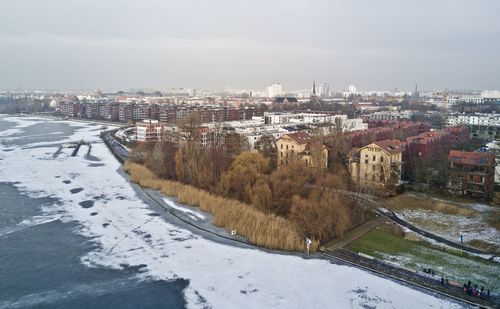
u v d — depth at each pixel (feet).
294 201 378.53
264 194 415.44
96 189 534.37
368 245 336.49
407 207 431.02
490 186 453.58
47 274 292.81
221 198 445.37
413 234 355.56
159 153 606.96
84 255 325.01
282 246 334.03
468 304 244.83
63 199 485.56
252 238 347.77
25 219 411.54
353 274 287.69
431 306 244.01
